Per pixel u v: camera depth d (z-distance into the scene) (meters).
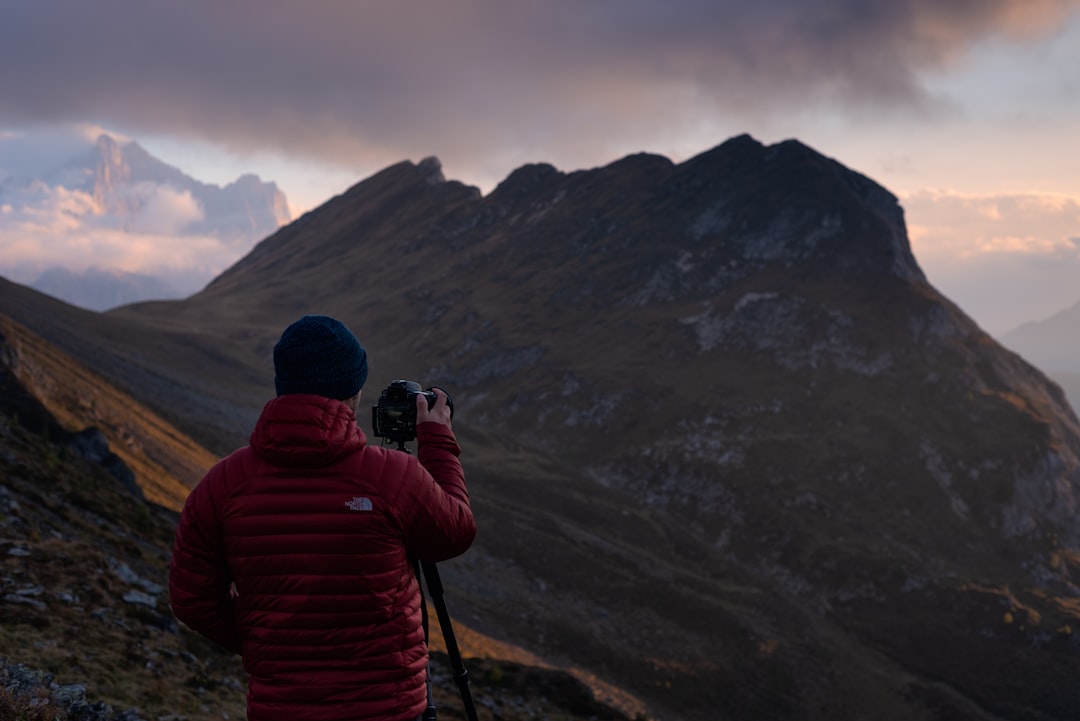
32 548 17.36
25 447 42.69
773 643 155.50
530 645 135.38
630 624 156.38
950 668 157.00
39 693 8.14
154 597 18.94
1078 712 142.00
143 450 115.50
